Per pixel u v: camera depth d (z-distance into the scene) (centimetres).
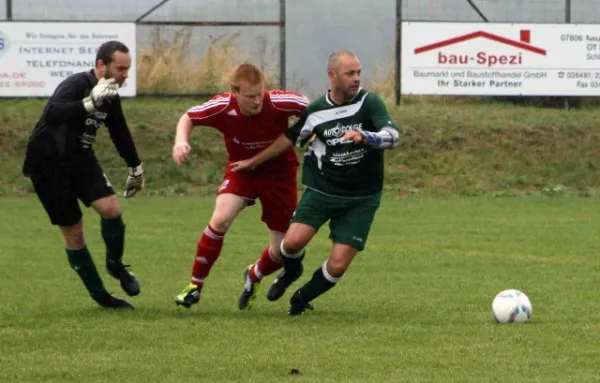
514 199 5762
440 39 6400
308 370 1847
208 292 2862
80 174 2423
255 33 6600
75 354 1988
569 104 6950
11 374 1825
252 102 2342
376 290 2870
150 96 6631
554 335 2159
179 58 6612
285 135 2414
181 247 3856
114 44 2380
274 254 2494
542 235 4219
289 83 7225
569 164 6369
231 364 1892
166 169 6084
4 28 6134
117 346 2062
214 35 6600
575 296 2734
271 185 2489
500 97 6812
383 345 2067
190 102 6644
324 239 4203
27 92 6175
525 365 1878
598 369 1848
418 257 3578
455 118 6644
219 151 6303
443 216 4947
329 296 2766
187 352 2000
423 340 2114
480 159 6344
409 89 6431
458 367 1867
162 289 2908
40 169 2378
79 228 2459
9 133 6206
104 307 2523
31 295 2764
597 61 6500
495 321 2333
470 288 2900
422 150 6356
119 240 2450
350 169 2369
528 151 6431
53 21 6162
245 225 4600
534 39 6444
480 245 3916
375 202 2412
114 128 2445
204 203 5481
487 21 6562
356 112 2347
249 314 2469
